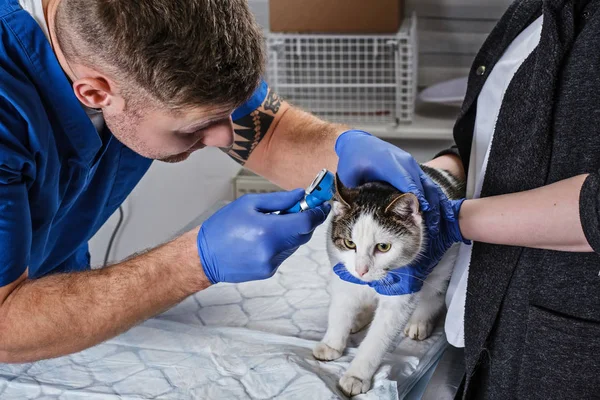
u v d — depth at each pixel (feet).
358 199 3.51
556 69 2.69
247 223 2.95
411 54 6.34
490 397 3.20
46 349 2.94
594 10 2.71
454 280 3.72
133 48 2.47
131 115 2.76
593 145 2.64
